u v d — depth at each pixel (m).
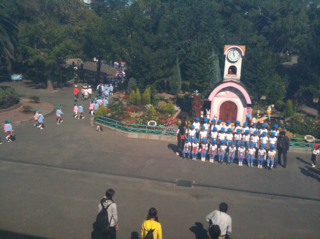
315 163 15.41
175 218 10.24
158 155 16.50
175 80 33.03
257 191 12.60
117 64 58.56
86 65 57.72
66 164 14.76
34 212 10.28
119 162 15.30
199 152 16.67
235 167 15.23
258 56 31.34
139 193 12.05
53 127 21.30
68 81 40.72
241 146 15.24
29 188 12.07
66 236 9.04
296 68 35.44
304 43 36.09
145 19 40.16
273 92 29.27
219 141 16.70
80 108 23.86
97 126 20.81
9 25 28.64
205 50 30.09
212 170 14.73
